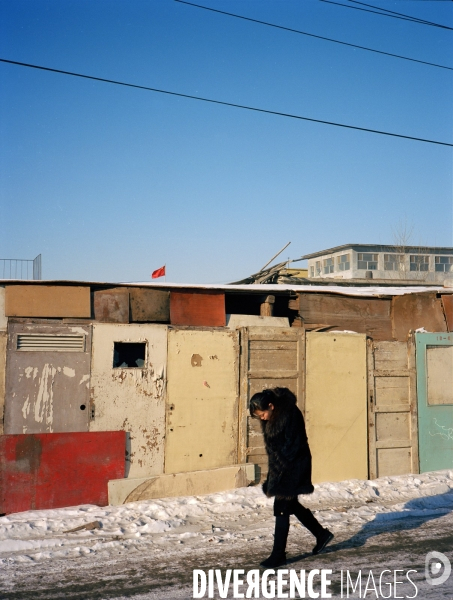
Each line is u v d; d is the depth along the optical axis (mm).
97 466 7648
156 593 4910
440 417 9641
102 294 8109
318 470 8805
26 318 7605
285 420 5469
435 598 4816
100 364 7824
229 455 8398
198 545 6102
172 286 8508
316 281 25156
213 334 8453
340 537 6379
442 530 6637
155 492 7805
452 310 9977
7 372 7395
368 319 9914
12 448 7285
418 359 9602
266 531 6566
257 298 9594
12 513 7145
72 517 6949
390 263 48438
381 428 9305
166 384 8133
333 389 9016
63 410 7590
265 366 8695
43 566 5512
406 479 8914
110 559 5695
